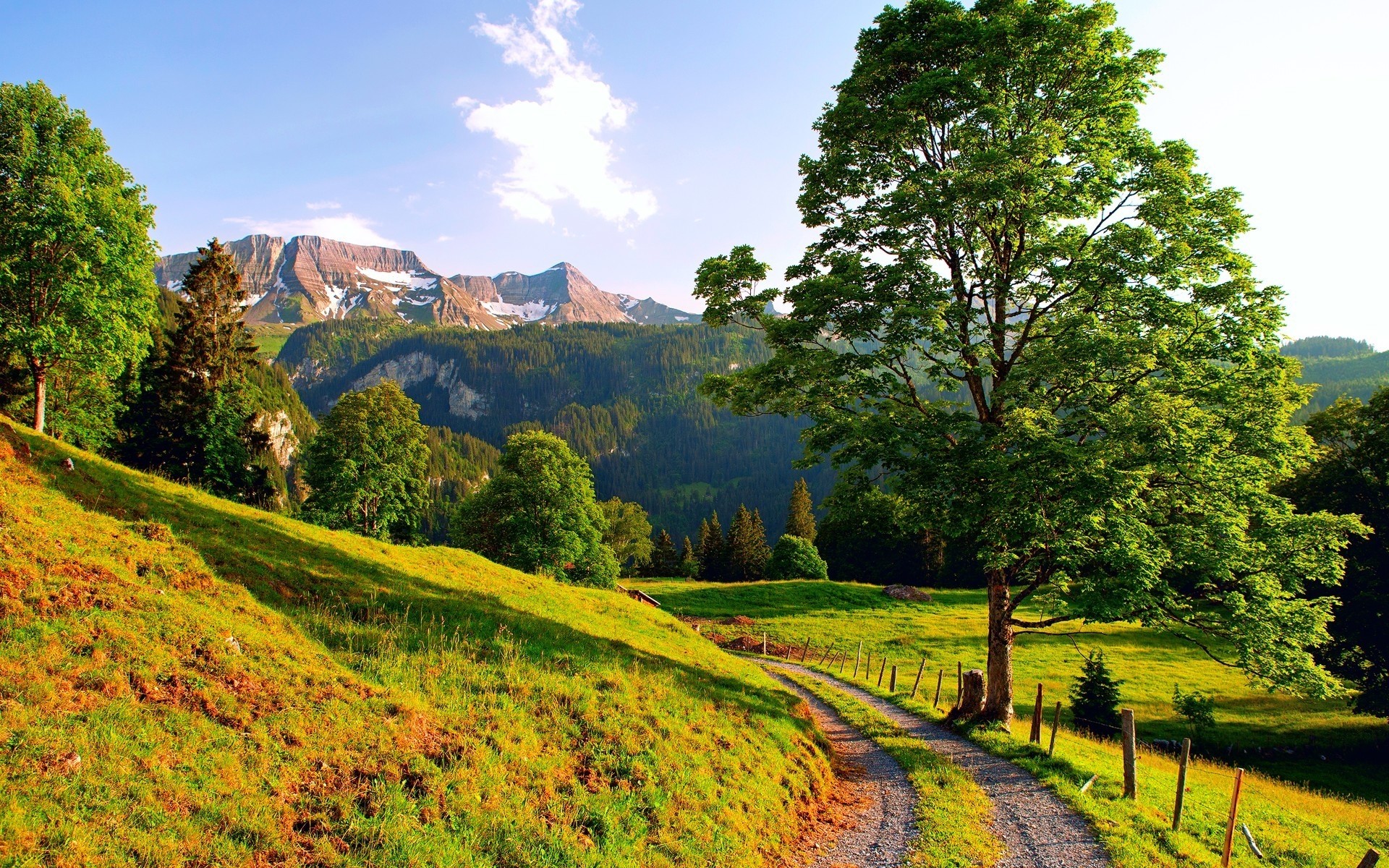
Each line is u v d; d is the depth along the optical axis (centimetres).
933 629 5562
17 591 975
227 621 1182
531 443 5956
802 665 4291
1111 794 1585
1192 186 1941
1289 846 1456
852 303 2152
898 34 2255
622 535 12256
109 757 753
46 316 3391
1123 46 2030
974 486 1934
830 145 2353
